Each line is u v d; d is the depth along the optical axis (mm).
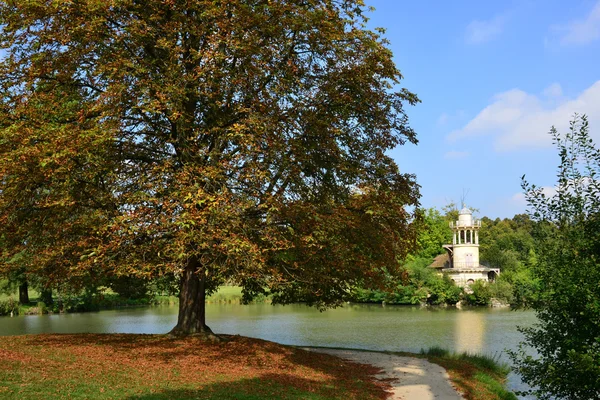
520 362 10406
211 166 13641
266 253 14250
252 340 18578
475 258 71500
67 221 15039
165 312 47375
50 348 14445
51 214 14992
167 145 15820
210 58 13953
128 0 14078
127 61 13664
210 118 15031
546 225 9617
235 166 14133
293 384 12531
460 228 72688
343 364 17047
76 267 13336
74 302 48219
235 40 13922
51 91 15055
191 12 15266
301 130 15336
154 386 10797
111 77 14023
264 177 13758
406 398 12695
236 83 14523
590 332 8688
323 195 16422
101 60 14531
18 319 39875
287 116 15117
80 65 15617
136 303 57031
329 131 15242
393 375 15805
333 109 16562
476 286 63000
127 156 15594
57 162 12289
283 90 14836
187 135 14898
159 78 14422
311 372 14570
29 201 14922
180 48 14180
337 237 15570
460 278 69062
